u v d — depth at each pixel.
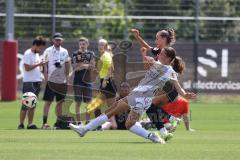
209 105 49.31
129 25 54.12
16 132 27.41
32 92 33.12
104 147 21.44
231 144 22.94
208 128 33.34
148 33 54.06
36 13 52.94
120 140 24.05
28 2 52.88
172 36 24.97
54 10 53.06
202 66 51.66
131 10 54.12
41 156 19.06
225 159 18.97
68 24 53.53
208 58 51.66
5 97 48.50
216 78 51.69
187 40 53.91
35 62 33.38
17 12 52.81
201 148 21.58
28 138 24.31
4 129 30.41
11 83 48.47
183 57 51.59
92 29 54.91
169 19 54.06
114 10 56.41
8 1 47.78
